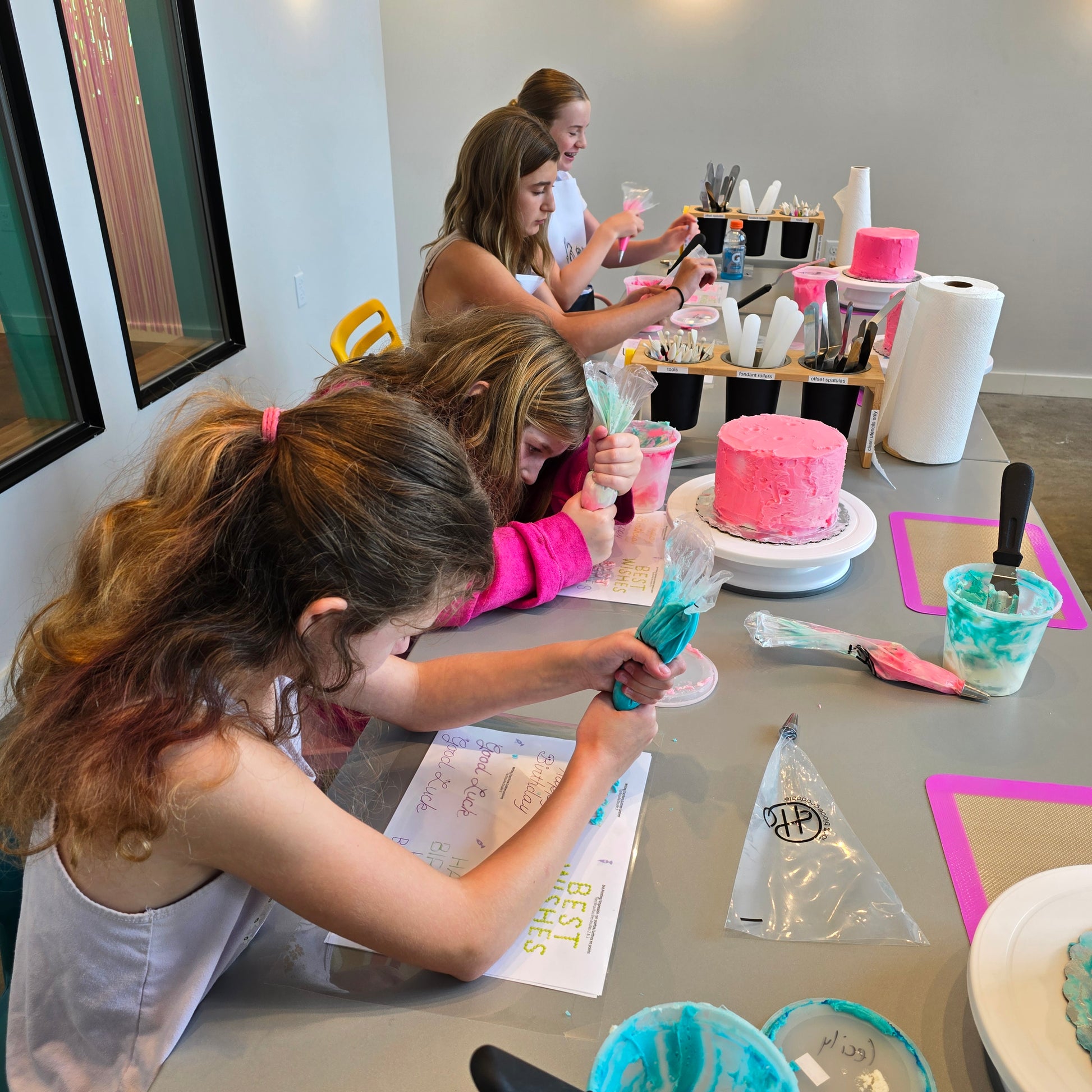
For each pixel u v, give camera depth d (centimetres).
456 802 85
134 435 241
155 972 67
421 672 94
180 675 62
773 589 119
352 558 61
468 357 116
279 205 309
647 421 160
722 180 317
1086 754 90
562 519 118
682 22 357
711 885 76
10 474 198
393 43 372
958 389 149
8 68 186
